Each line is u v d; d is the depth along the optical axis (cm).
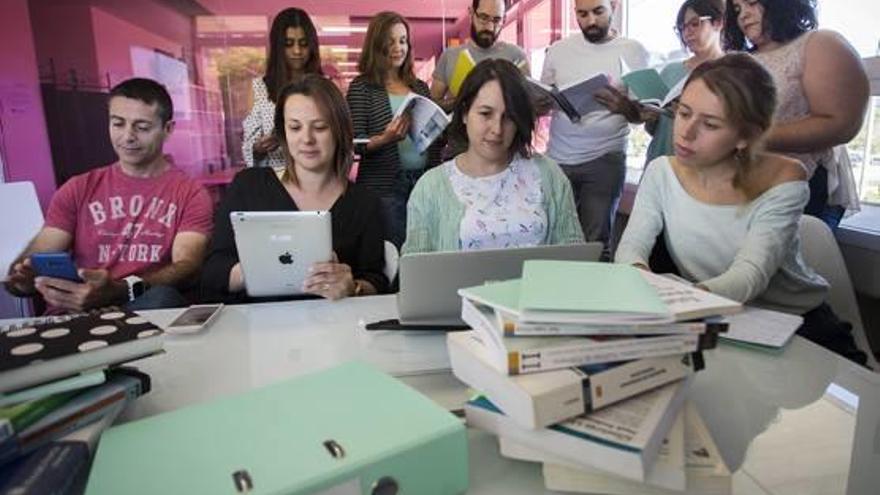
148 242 176
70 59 336
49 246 171
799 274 133
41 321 84
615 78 244
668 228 144
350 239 154
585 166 262
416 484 55
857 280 186
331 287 124
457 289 98
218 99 375
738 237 131
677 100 145
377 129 249
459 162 159
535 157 161
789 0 160
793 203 126
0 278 186
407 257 95
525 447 60
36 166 336
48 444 57
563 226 159
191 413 62
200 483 49
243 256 119
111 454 54
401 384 69
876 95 179
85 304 133
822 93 155
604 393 59
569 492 58
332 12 383
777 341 95
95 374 65
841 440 68
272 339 103
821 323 131
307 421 59
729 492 57
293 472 50
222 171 379
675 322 62
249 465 51
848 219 193
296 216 115
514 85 147
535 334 61
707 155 128
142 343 71
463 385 84
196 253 172
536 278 72
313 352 97
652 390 63
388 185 241
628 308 61
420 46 398
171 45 361
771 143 150
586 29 256
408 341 102
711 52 202
